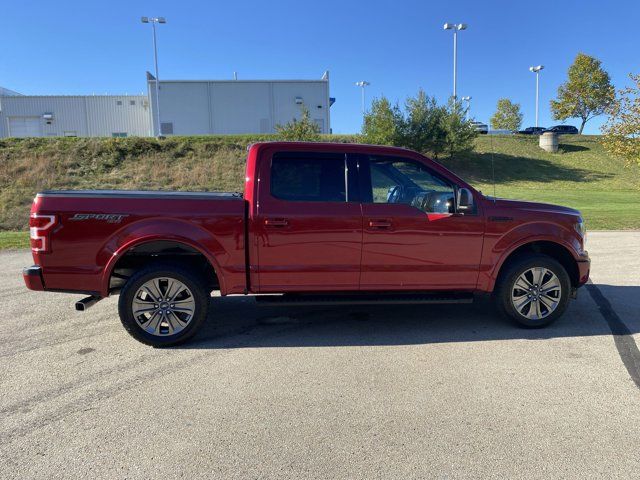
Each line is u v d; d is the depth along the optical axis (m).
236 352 4.47
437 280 4.91
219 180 25.22
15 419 3.25
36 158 24.62
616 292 6.71
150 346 4.62
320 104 48.75
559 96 55.62
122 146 27.23
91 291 4.44
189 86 46.22
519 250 5.27
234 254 4.59
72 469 2.70
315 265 4.69
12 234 13.44
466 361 4.24
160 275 4.50
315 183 4.75
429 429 3.11
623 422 3.20
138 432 3.08
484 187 32.22
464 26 36.59
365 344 4.68
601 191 31.44
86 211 4.36
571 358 4.30
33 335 4.96
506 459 2.79
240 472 2.67
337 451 2.87
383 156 4.89
